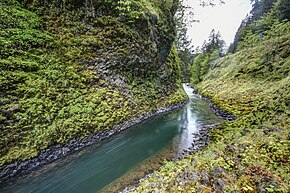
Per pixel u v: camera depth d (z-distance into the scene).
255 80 22.98
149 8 19.53
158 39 21.36
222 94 25.39
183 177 5.73
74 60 12.35
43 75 10.34
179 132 13.68
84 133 10.98
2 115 8.02
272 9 38.62
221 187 4.74
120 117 13.81
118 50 15.29
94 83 13.07
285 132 7.05
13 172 7.71
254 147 6.50
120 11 15.67
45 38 11.30
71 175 8.28
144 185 6.35
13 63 9.24
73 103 11.13
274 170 5.01
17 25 10.27
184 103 24.92
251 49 33.31
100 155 10.12
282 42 23.23
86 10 13.80
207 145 10.02
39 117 9.27
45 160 8.84
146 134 13.32
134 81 17.20
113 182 7.80
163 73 23.03
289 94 10.50
